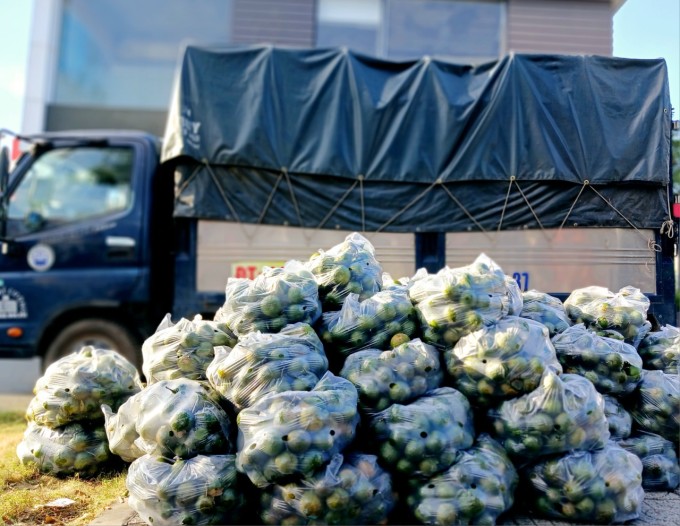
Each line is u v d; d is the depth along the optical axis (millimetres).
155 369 3852
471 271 3625
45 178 6730
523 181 5836
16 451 4648
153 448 3291
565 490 3156
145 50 13852
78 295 6496
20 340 6500
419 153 5914
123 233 6562
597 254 5832
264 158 5898
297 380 3215
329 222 5965
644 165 5742
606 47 11945
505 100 5883
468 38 12312
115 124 13945
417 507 3080
